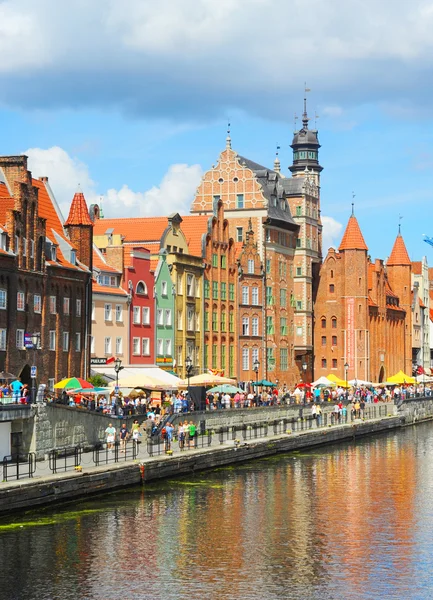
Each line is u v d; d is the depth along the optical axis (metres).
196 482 80.19
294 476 85.62
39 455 74.94
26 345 87.19
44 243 97.44
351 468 91.44
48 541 58.62
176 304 127.56
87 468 71.25
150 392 110.12
